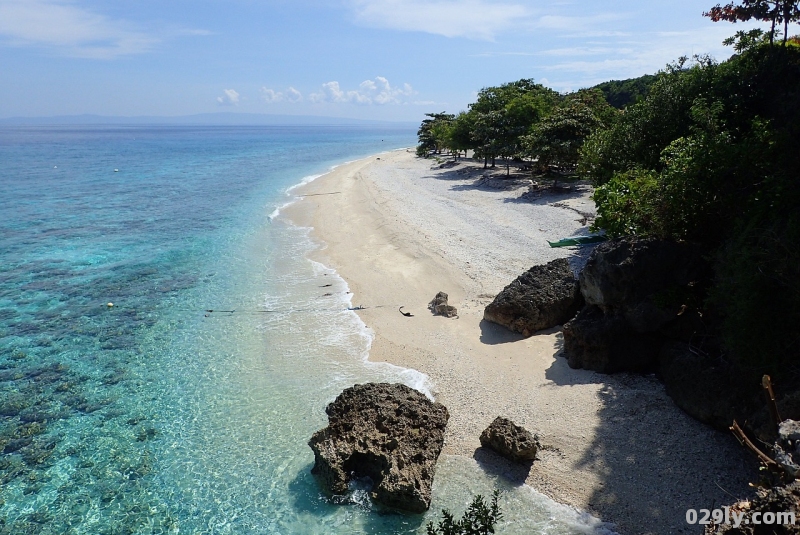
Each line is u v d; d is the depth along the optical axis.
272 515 12.73
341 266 30.12
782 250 13.34
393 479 12.54
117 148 142.75
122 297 26.55
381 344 20.67
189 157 111.19
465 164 70.44
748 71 25.64
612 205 22.84
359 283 27.25
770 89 24.67
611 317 17.56
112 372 19.38
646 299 17.03
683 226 18.69
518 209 38.81
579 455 13.85
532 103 55.69
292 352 20.44
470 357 19.17
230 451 14.98
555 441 14.43
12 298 26.45
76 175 74.88
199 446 15.23
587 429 14.73
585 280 18.42
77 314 24.50
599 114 49.62
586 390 16.48
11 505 13.16
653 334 17.41
